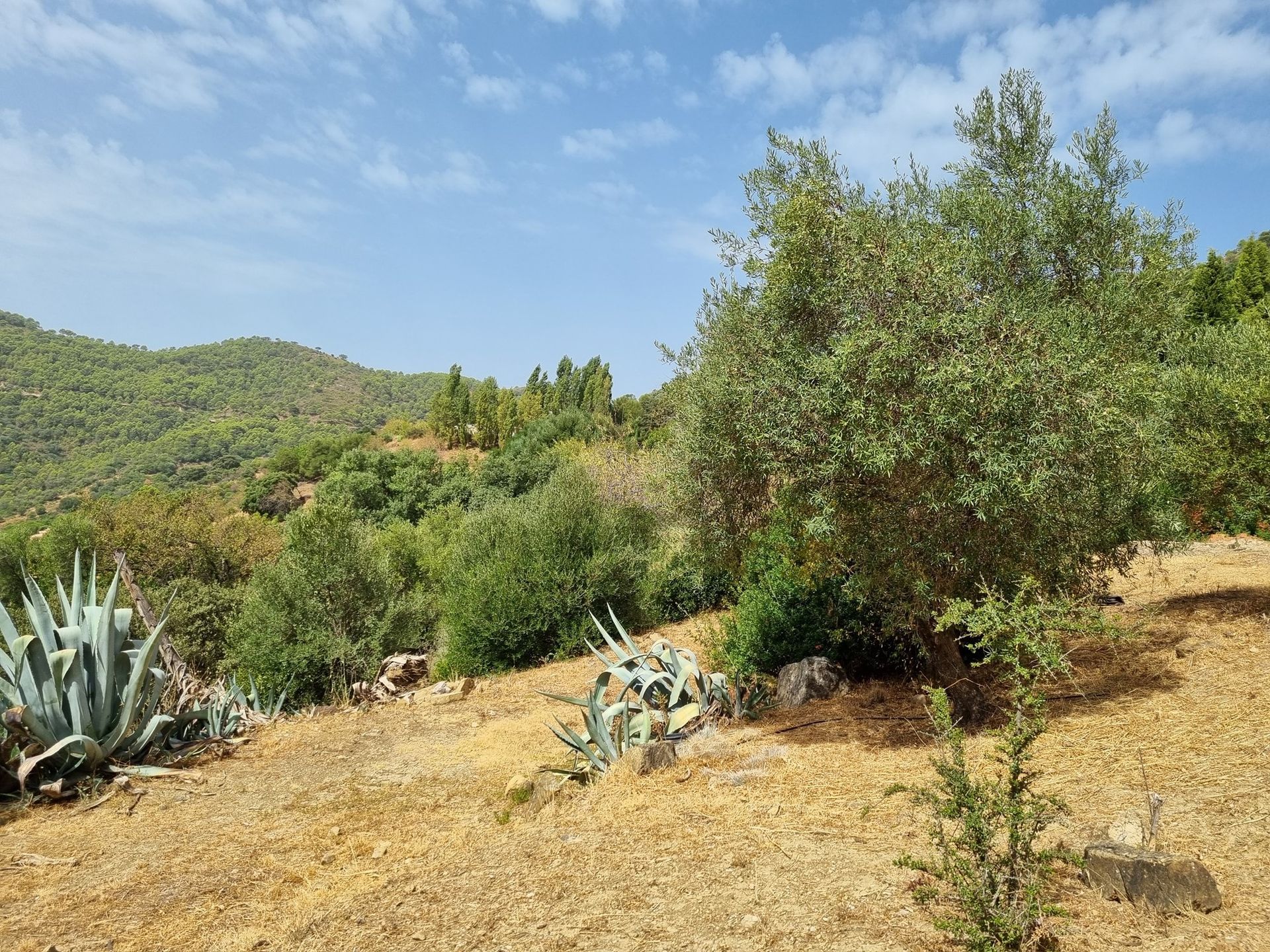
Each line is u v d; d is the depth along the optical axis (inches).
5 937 162.4
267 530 975.0
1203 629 289.6
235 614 589.3
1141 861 124.4
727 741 253.0
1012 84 256.5
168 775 279.4
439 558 834.2
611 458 881.5
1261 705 205.3
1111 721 217.6
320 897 171.6
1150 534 259.9
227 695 362.9
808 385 209.2
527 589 489.7
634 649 293.7
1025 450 186.2
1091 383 196.1
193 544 936.9
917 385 195.5
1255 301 1127.6
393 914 159.2
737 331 245.0
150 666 308.7
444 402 3663.9
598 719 242.4
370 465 1959.9
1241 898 121.3
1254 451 275.7
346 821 227.3
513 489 1828.2
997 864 120.3
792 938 126.6
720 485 250.2
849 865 152.3
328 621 460.8
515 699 391.2
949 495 199.0
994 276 227.9
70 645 283.3
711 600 553.6
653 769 228.8
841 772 211.8
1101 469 201.8
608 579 504.7
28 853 210.8
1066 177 245.3
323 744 326.3
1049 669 163.0
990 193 247.0
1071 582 226.2
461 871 178.4
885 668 319.6
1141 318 248.5
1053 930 117.4
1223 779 165.8
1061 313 217.8
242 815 239.5
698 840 176.2
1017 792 126.6
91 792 261.6
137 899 178.7
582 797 218.1
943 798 176.2
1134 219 244.8
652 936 134.6
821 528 204.1
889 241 216.8
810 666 299.4
